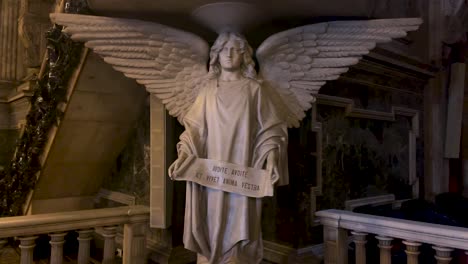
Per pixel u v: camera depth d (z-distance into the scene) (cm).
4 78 500
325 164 271
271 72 205
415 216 281
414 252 199
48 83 280
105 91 280
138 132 312
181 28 216
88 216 236
